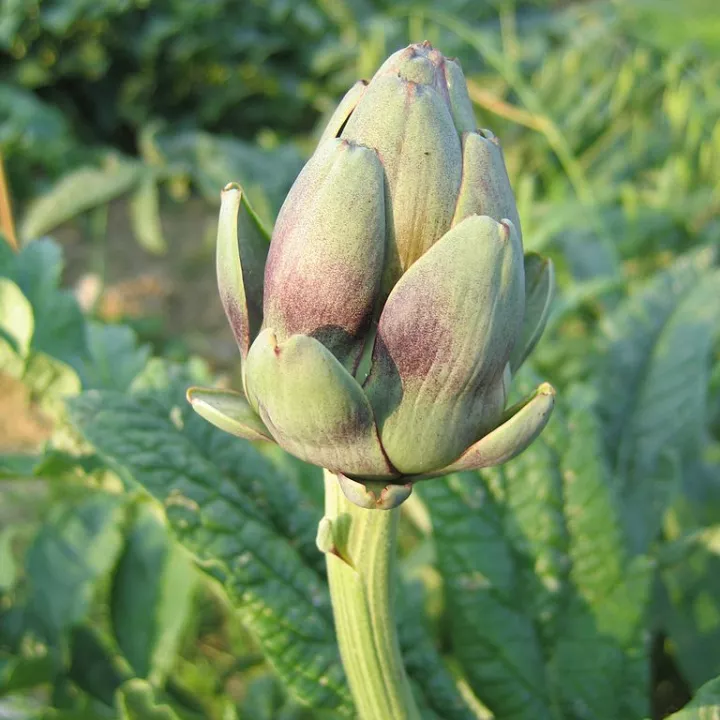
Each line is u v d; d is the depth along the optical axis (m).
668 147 0.89
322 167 0.20
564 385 0.61
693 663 0.42
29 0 1.47
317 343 0.19
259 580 0.31
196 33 1.55
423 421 0.20
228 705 0.37
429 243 0.20
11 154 1.32
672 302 0.49
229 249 0.22
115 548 0.42
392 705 0.26
